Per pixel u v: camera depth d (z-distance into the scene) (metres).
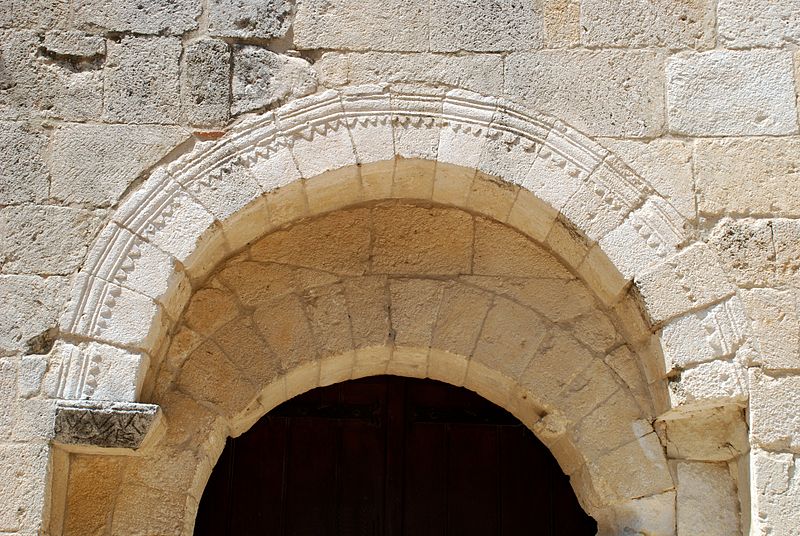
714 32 4.94
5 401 4.36
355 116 4.78
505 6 4.95
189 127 4.76
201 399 4.87
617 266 4.67
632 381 4.97
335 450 5.68
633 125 4.82
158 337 4.66
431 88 4.83
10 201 4.63
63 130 4.73
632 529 4.82
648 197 4.73
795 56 4.89
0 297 4.50
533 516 5.61
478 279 5.13
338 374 5.30
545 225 4.93
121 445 4.35
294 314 5.04
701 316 4.59
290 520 5.56
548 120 4.82
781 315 4.57
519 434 5.74
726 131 4.80
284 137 4.75
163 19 4.88
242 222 4.79
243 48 4.86
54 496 4.38
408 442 5.71
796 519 4.31
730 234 4.68
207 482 5.39
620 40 4.92
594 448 4.89
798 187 4.73
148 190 4.66
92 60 4.83
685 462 4.83
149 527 4.62
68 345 4.45
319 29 4.90
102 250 4.57
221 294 5.03
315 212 5.11
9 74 4.78
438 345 5.06
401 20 4.92
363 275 5.12
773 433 4.41
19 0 4.87
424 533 5.57
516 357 5.04
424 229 5.18
